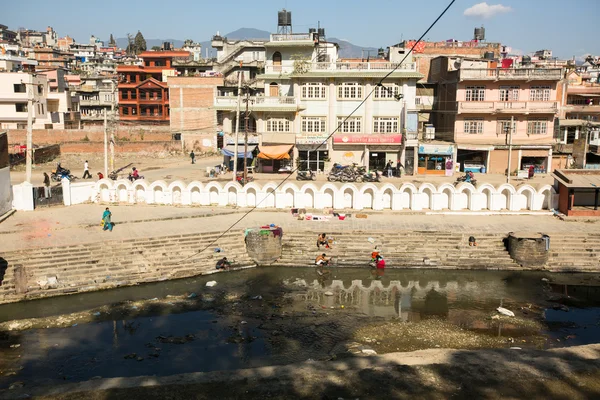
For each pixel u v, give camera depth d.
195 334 23.89
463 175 54.47
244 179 45.75
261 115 53.69
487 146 54.62
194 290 28.94
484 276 31.19
